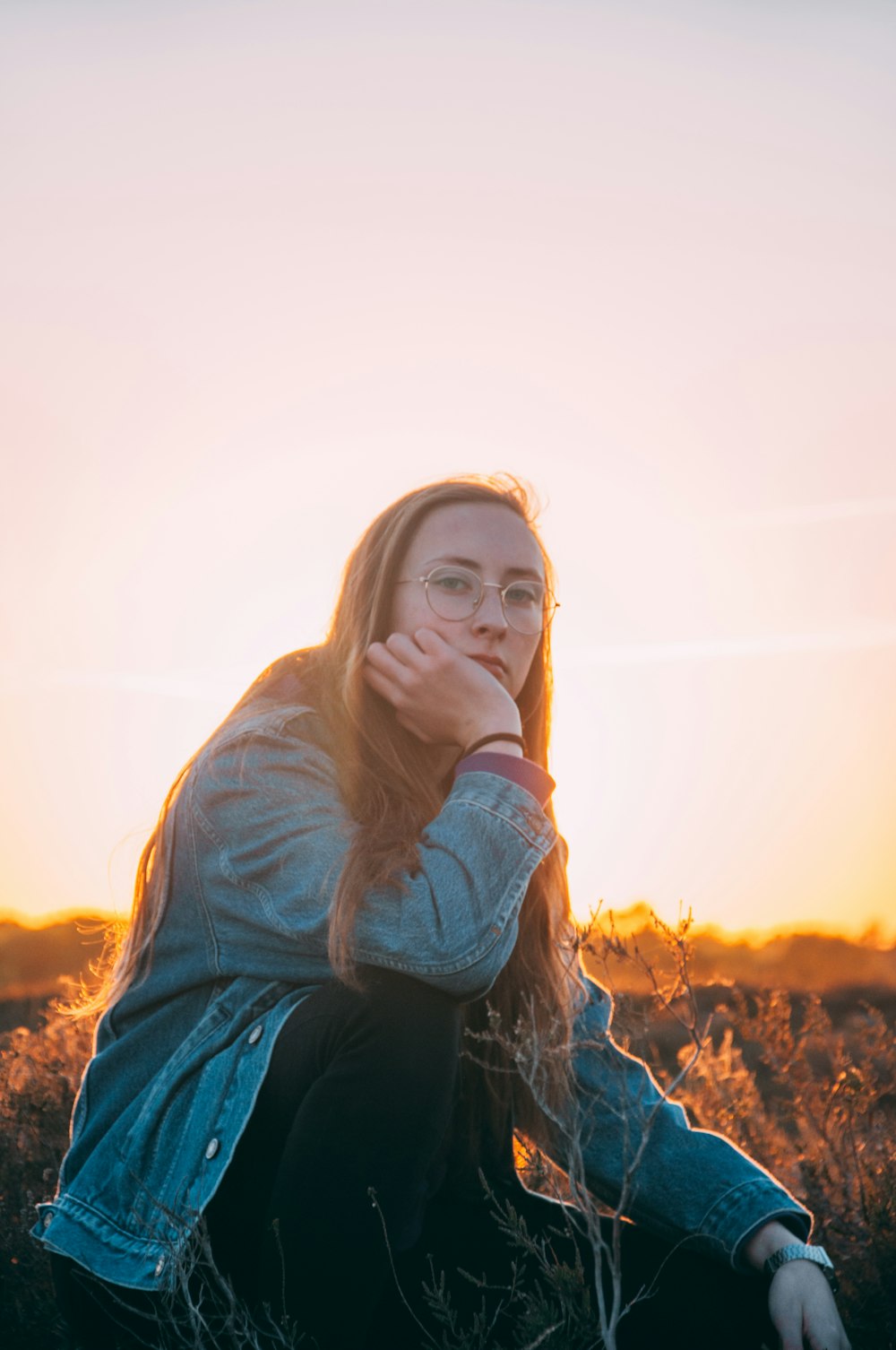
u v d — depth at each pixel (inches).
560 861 111.9
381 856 90.7
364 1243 80.1
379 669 105.3
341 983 87.7
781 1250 94.0
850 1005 306.8
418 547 109.9
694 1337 91.6
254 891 93.0
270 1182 87.1
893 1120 146.6
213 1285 85.2
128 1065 94.9
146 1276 84.2
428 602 108.5
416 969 87.2
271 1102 87.1
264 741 98.6
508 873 92.2
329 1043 84.9
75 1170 93.6
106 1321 89.9
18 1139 133.3
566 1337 82.5
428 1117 83.5
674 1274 95.8
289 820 94.3
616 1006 84.7
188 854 96.0
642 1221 100.6
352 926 87.7
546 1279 90.7
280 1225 80.0
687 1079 154.1
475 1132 99.6
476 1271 91.0
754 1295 94.8
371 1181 80.8
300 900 91.2
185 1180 86.1
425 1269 90.2
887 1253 115.0
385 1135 81.7
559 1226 97.3
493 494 112.2
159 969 97.3
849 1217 125.3
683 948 82.9
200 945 95.3
